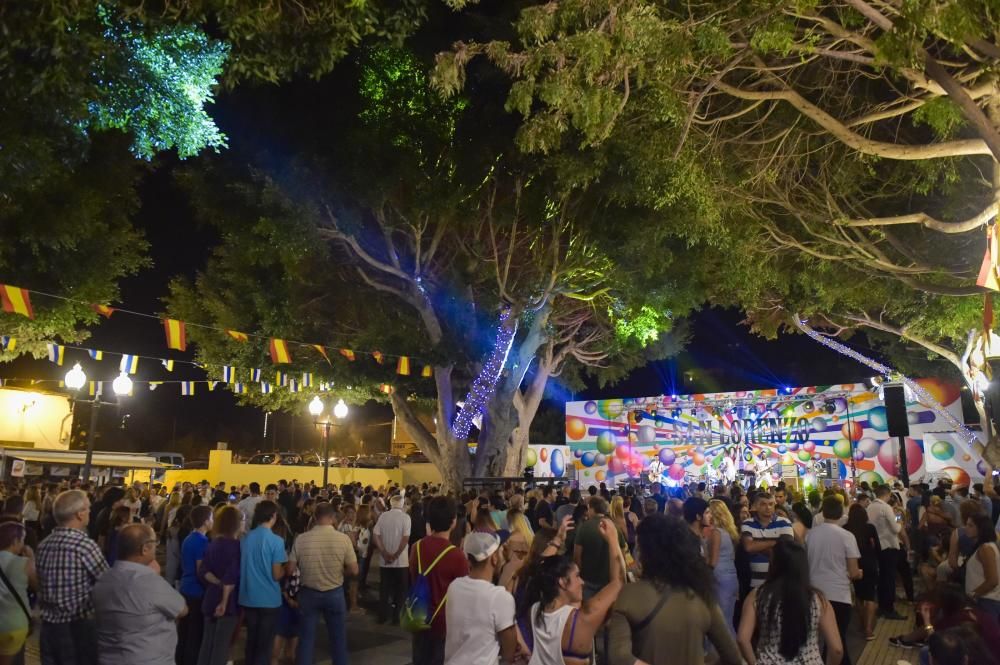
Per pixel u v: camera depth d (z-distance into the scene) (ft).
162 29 24.52
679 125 38.88
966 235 51.98
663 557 12.15
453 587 14.65
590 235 64.49
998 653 15.35
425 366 70.08
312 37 28.81
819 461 89.61
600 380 105.81
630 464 100.17
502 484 63.93
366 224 70.03
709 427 96.78
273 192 56.95
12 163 24.72
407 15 30.68
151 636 15.26
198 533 26.25
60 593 17.92
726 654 12.09
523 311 69.41
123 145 47.55
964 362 72.74
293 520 46.83
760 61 37.83
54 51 21.38
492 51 33.40
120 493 37.27
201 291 81.92
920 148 34.76
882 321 86.17
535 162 58.34
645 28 31.14
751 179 46.85
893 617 38.78
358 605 43.06
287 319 70.69
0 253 43.57
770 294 77.71
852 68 44.27
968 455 82.33
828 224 52.31
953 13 24.27
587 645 12.92
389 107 59.36
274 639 24.38
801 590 14.89
